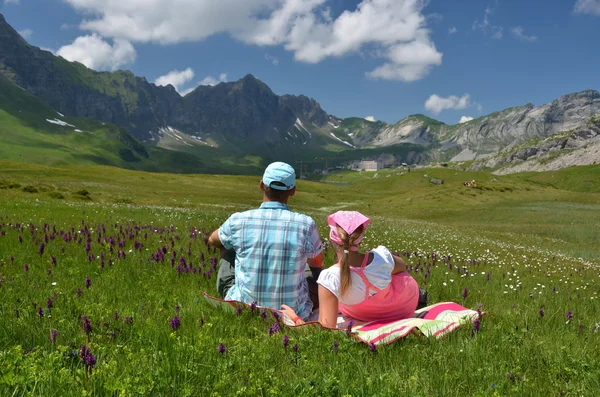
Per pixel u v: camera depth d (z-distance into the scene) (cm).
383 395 349
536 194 11638
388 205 10594
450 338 511
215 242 644
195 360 390
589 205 9688
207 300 607
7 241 964
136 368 366
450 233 3347
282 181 591
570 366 445
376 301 558
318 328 509
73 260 834
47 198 4197
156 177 14138
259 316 546
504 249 2294
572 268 1794
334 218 542
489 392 369
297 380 374
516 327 583
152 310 560
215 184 14612
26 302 537
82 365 363
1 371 321
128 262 855
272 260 574
